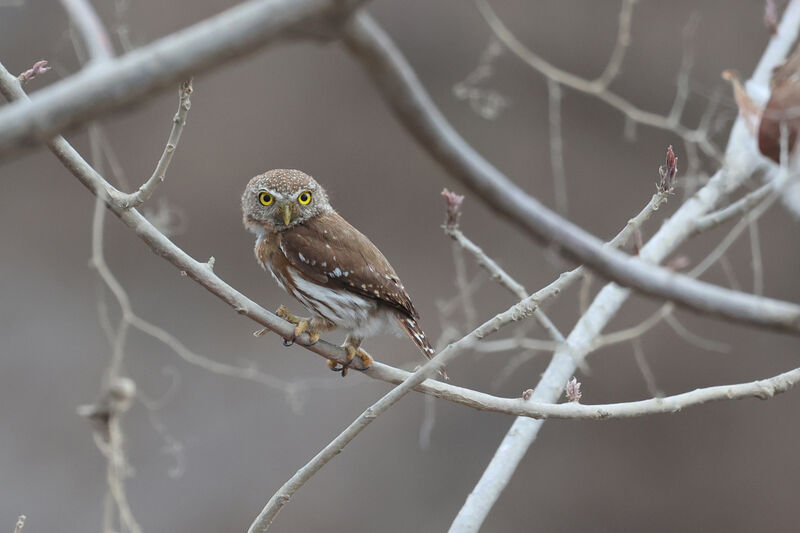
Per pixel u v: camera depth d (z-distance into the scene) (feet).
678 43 56.49
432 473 53.21
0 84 15.58
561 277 15.90
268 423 52.70
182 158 56.03
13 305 54.24
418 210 57.67
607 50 57.21
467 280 55.57
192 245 56.13
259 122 57.16
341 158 58.03
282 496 16.30
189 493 50.83
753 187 22.20
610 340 21.57
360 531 51.96
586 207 57.41
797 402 56.08
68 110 6.88
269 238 22.67
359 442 53.72
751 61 56.34
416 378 15.90
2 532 49.16
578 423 56.80
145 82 6.92
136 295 54.85
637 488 56.18
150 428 51.55
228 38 6.91
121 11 29.50
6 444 51.26
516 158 57.41
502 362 52.80
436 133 7.28
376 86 7.09
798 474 55.47
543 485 56.29
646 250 21.95
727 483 56.18
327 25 6.88
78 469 50.88
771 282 55.62
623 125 56.90
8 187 55.57
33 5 52.80
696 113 56.70
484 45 57.36
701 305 8.37
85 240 55.36
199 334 54.49
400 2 57.41
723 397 17.35
